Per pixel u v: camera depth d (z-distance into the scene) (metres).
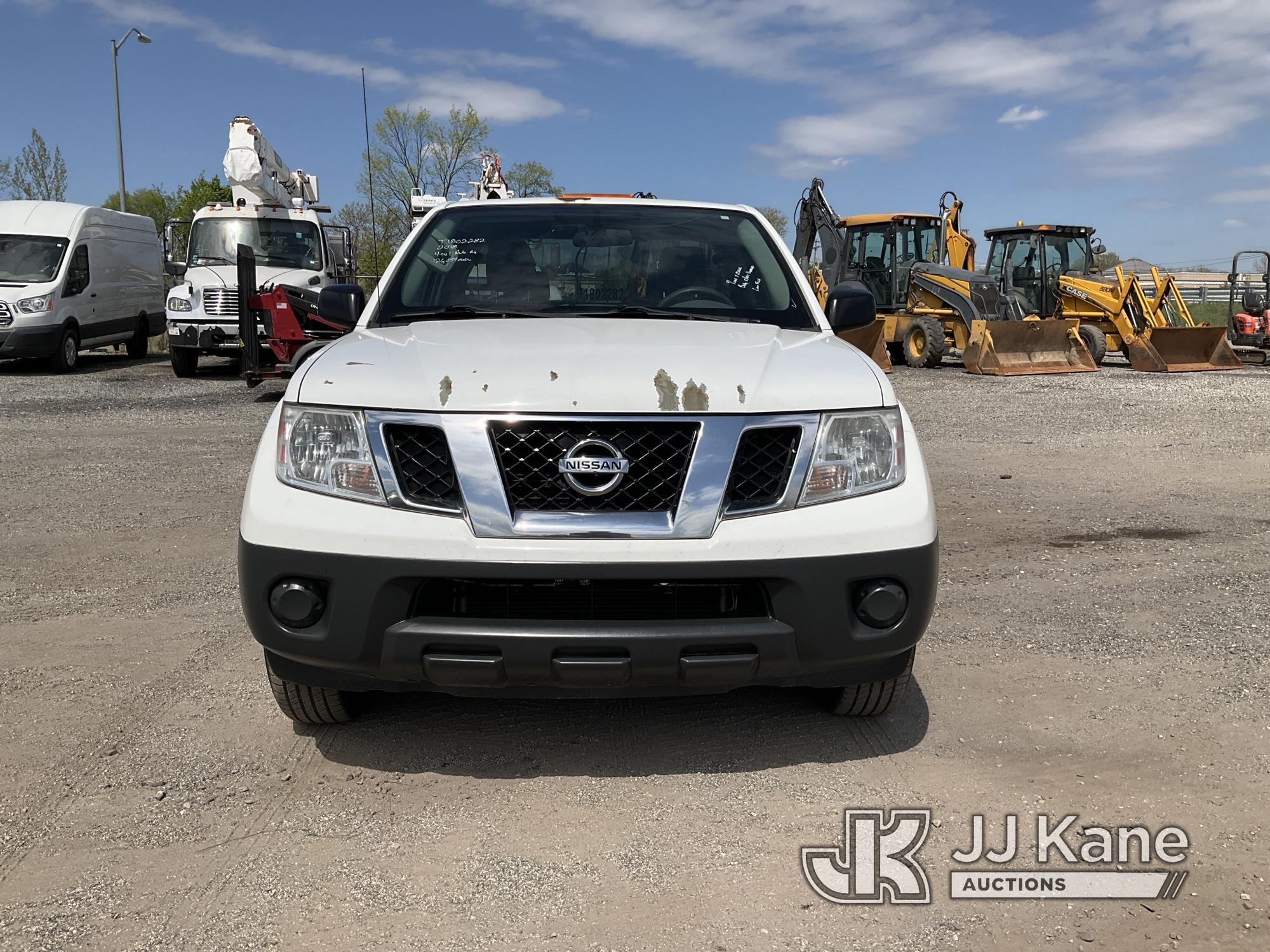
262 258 17.11
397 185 45.03
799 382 2.94
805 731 3.33
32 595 4.82
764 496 2.80
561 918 2.33
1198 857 2.58
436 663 2.74
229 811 2.82
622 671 2.72
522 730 3.34
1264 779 2.97
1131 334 19.98
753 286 4.09
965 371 19.98
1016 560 5.46
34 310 17.23
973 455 9.20
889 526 2.85
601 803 2.87
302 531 2.79
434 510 2.75
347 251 18.64
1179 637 4.22
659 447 2.77
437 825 2.75
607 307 3.93
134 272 20.67
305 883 2.47
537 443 2.75
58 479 7.92
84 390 15.15
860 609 2.85
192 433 10.66
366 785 2.97
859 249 22.55
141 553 5.62
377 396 2.84
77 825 2.73
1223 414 12.21
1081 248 21.22
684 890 2.45
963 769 3.06
